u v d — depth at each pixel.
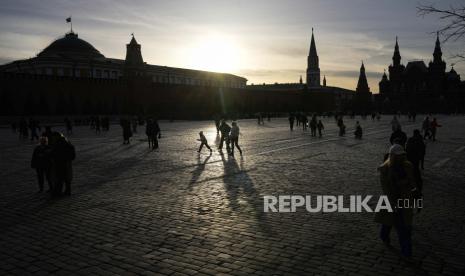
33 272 5.75
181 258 6.20
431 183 11.87
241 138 29.97
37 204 9.60
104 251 6.51
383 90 169.50
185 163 16.36
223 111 90.75
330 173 13.68
